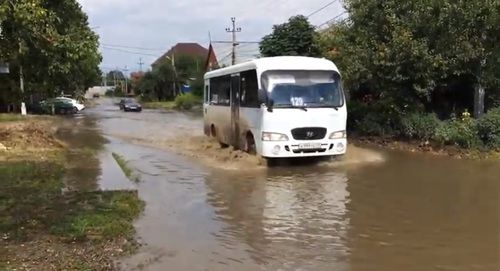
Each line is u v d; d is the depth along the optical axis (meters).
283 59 14.05
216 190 10.75
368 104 21.69
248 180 11.84
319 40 25.73
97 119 37.47
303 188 10.91
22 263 6.17
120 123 32.78
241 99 15.21
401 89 18.64
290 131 13.32
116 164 14.14
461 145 16.14
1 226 7.66
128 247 6.90
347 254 6.76
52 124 27.02
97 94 127.94
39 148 17.28
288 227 8.00
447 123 17.25
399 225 8.07
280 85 13.56
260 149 13.60
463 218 8.47
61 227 7.59
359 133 20.66
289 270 6.19
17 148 16.88
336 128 13.69
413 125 18.05
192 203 9.59
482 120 15.90
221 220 8.41
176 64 86.88
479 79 17.69
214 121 18.45
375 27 19.03
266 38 31.84
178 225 8.09
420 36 17.84
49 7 16.58
